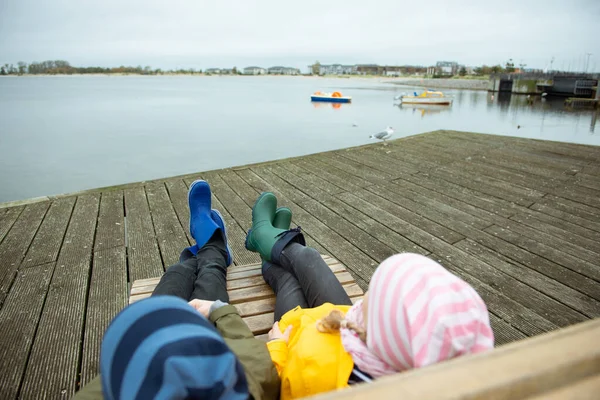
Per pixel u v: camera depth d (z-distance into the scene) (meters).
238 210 3.62
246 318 1.69
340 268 2.11
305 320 1.16
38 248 2.90
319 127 14.06
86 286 2.41
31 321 2.07
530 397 0.39
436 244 2.93
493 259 2.71
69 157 9.29
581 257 2.72
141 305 0.70
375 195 3.98
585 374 0.41
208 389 0.63
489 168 4.85
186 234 3.13
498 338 1.96
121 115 18.33
